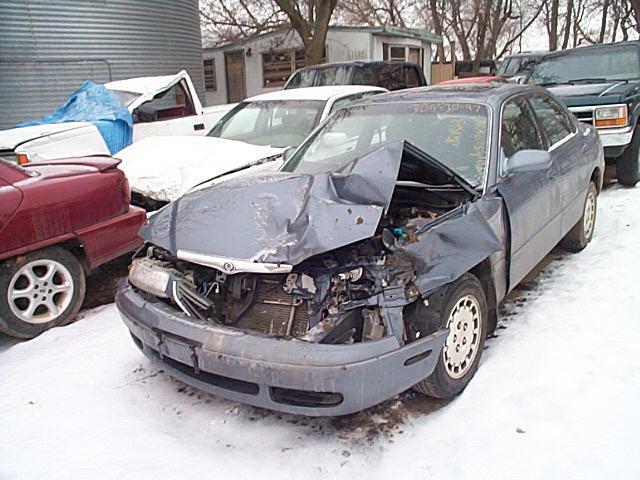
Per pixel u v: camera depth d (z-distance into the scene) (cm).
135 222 472
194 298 305
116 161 481
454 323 316
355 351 262
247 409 322
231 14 2141
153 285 314
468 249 313
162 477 269
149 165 560
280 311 297
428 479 262
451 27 3541
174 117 840
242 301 306
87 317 452
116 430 306
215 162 555
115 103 754
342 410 268
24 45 1074
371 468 271
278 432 301
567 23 3616
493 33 3141
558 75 912
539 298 444
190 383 300
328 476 268
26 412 323
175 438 298
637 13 2677
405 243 288
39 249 417
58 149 646
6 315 405
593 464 263
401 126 420
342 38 1941
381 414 313
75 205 431
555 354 354
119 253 462
